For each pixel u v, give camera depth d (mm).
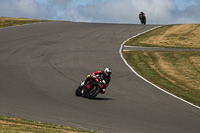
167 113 36781
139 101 42375
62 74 58250
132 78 59250
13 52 76688
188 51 91625
